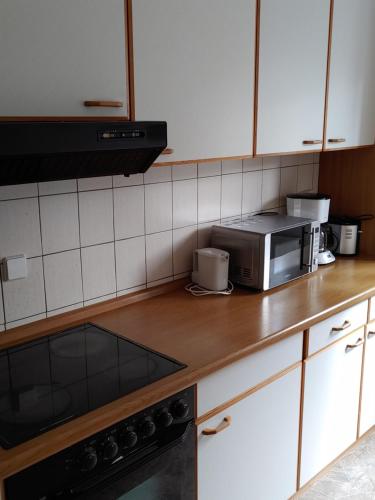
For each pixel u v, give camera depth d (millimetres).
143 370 1550
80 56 1416
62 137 1283
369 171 2818
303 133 2264
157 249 2189
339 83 2404
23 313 1784
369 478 2377
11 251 1716
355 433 2504
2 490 1163
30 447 1187
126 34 1517
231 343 1727
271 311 2020
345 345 2258
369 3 2482
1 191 1658
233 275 2318
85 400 1389
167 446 1479
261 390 1839
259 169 2611
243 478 1853
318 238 2520
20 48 1295
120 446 1379
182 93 1713
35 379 1513
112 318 1956
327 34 2264
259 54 1958
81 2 1388
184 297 2180
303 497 2258
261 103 2020
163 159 1709
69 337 1792
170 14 1619
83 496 1293
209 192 2363
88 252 1936
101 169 1585
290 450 2068
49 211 1791
